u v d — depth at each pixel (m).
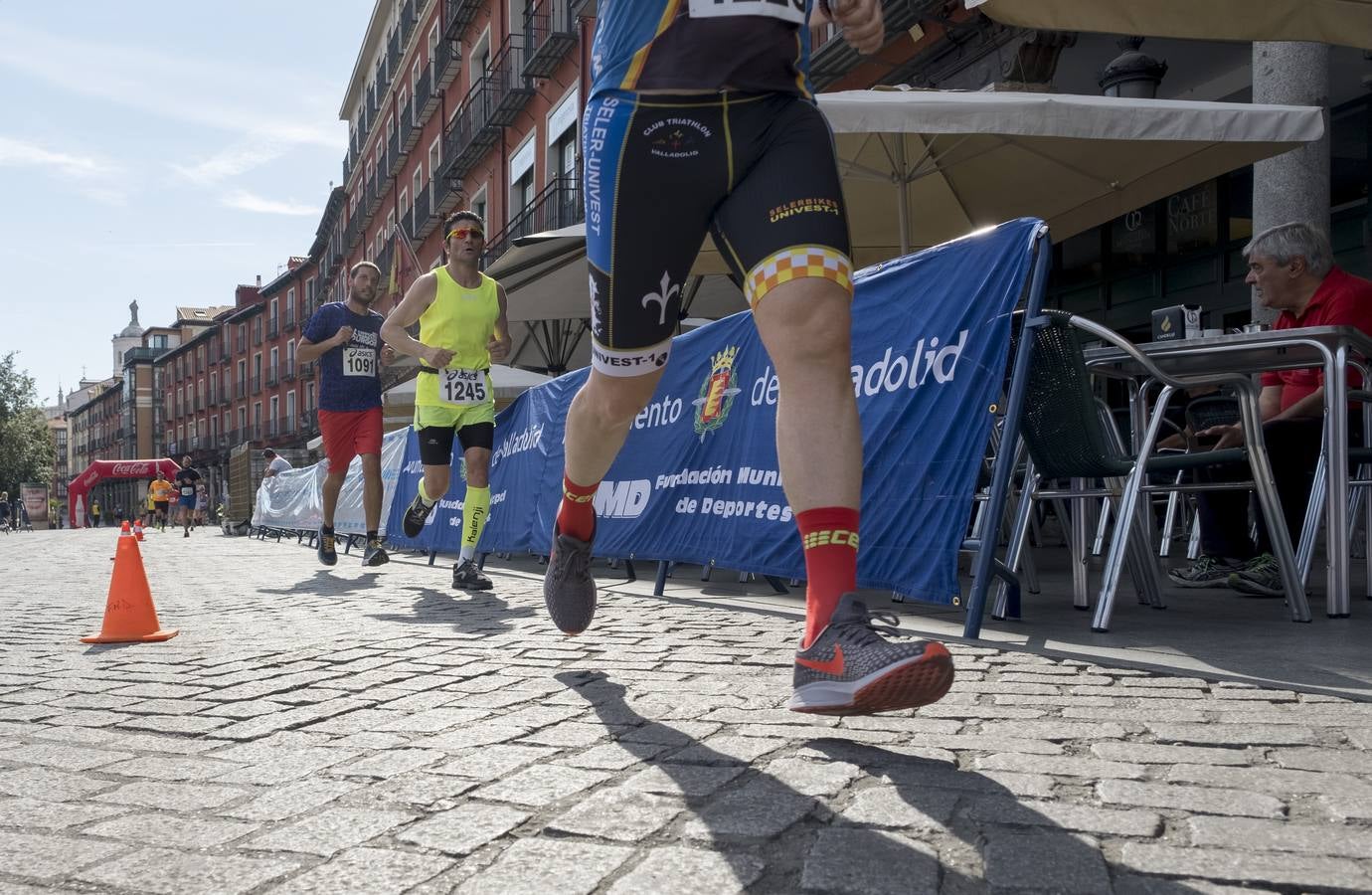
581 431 2.35
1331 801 1.42
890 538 3.25
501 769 1.71
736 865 1.24
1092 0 4.02
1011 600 3.38
